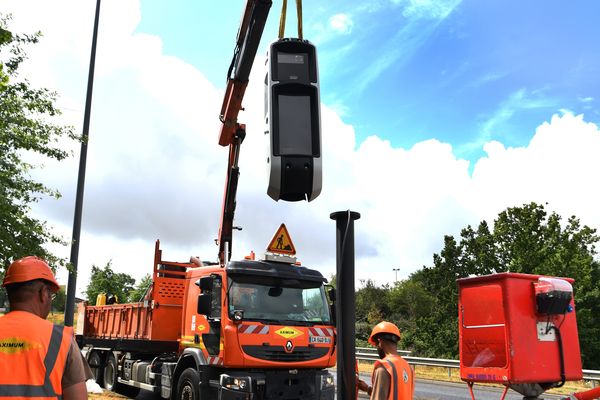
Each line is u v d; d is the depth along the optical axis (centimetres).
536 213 3466
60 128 923
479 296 520
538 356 493
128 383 1314
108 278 3597
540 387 507
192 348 1017
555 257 3397
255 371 936
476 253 3522
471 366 519
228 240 1134
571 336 513
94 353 1533
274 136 457
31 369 256
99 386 1430
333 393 989
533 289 504
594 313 3481
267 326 943
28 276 280
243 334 923
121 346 1353
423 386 1691
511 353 480
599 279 3731
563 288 497
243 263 980
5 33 662
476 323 520
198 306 944
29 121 871
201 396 956
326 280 1048
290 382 944
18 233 849
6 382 251
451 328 3353
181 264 1252
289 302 990
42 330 266
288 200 482
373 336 434
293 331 962
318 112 474
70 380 269
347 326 353
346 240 364
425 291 6275
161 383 1146
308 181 456
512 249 3438
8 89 849
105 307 1514
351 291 358
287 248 1053
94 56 1298
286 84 473
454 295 3484
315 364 973
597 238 3662
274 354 936
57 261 889
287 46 490
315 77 482
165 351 1185
